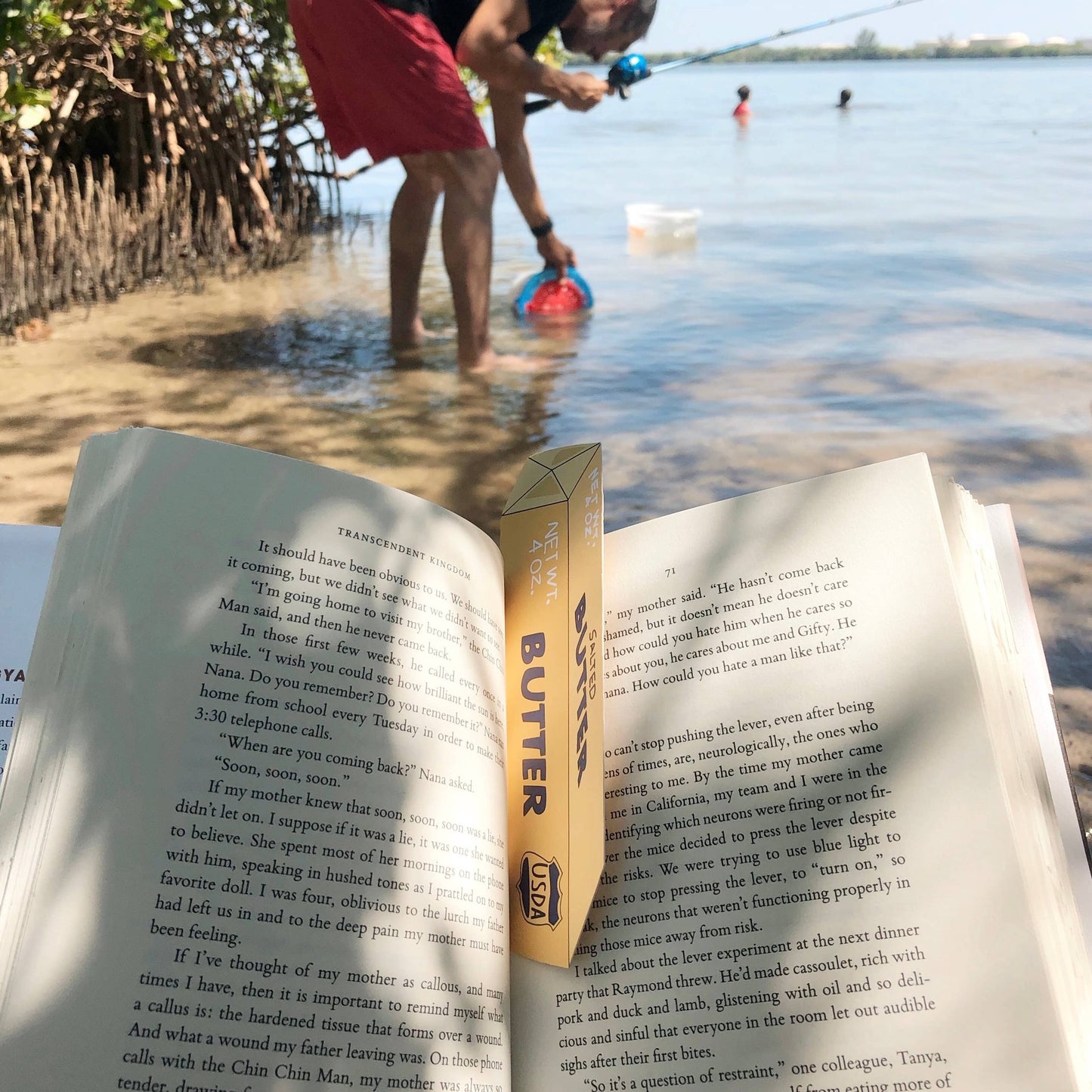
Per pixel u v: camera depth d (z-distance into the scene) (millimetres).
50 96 4582
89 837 483
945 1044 487
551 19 3227
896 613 575
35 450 2719
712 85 32562
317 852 521
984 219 5832
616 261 5023
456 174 3205
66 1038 451
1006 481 2303
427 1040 510
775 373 3209
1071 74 31797
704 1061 522
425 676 585
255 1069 472
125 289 4938
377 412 3000
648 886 571
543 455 706
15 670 674
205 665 533
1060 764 646
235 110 6133
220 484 568
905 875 521
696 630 627
